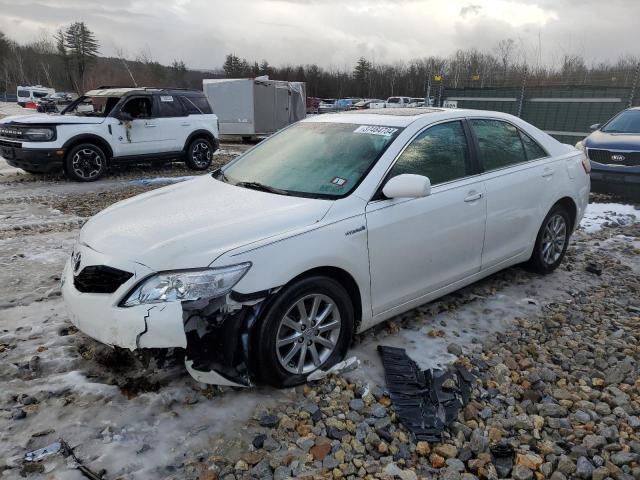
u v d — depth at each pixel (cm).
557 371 334
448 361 340
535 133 480
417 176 325
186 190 380
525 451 260
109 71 4606
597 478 243
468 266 403
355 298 331
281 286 283
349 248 313
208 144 1264
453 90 1952
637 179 825
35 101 4522
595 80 1864
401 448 260
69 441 259
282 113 2156
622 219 741
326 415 284
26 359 331
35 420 274
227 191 361
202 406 288
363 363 333
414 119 385
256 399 295
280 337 295
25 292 444
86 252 302
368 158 354
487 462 252
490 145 427
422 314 408
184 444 259
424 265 365
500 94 1800
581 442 268
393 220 337
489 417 286
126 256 281
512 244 443
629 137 866
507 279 489
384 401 296
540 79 1995
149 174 1174
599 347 364
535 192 452
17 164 1023
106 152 1080
